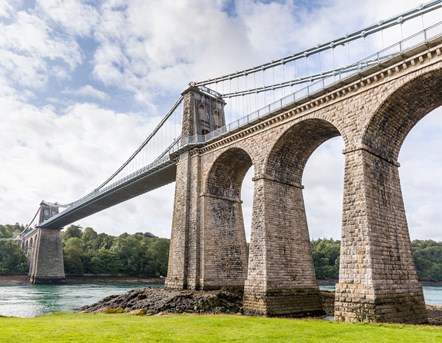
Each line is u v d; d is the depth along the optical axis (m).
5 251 119.12
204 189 42.38
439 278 106.44
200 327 19.20
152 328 18.61
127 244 126.69
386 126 27.67
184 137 47.94
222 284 40.53
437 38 23.16
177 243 43.22
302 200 36.78
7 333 16.33
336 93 29.11
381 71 26.20
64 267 113.31
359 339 15.92
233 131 38.75
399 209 27.55
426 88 25.22
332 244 113.00
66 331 17.20
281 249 33.28
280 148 34.66
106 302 40.72
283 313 31.41
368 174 26.05
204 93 50.19
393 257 25.36
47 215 120.19
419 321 24.98
